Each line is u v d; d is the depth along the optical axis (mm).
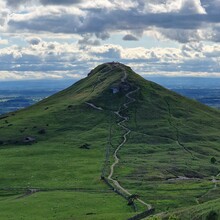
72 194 148625
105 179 168125
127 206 131125
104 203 134875
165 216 93812
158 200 137375
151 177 172250
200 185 161125
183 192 149875
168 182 167500
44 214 124812
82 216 117125
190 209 93125
